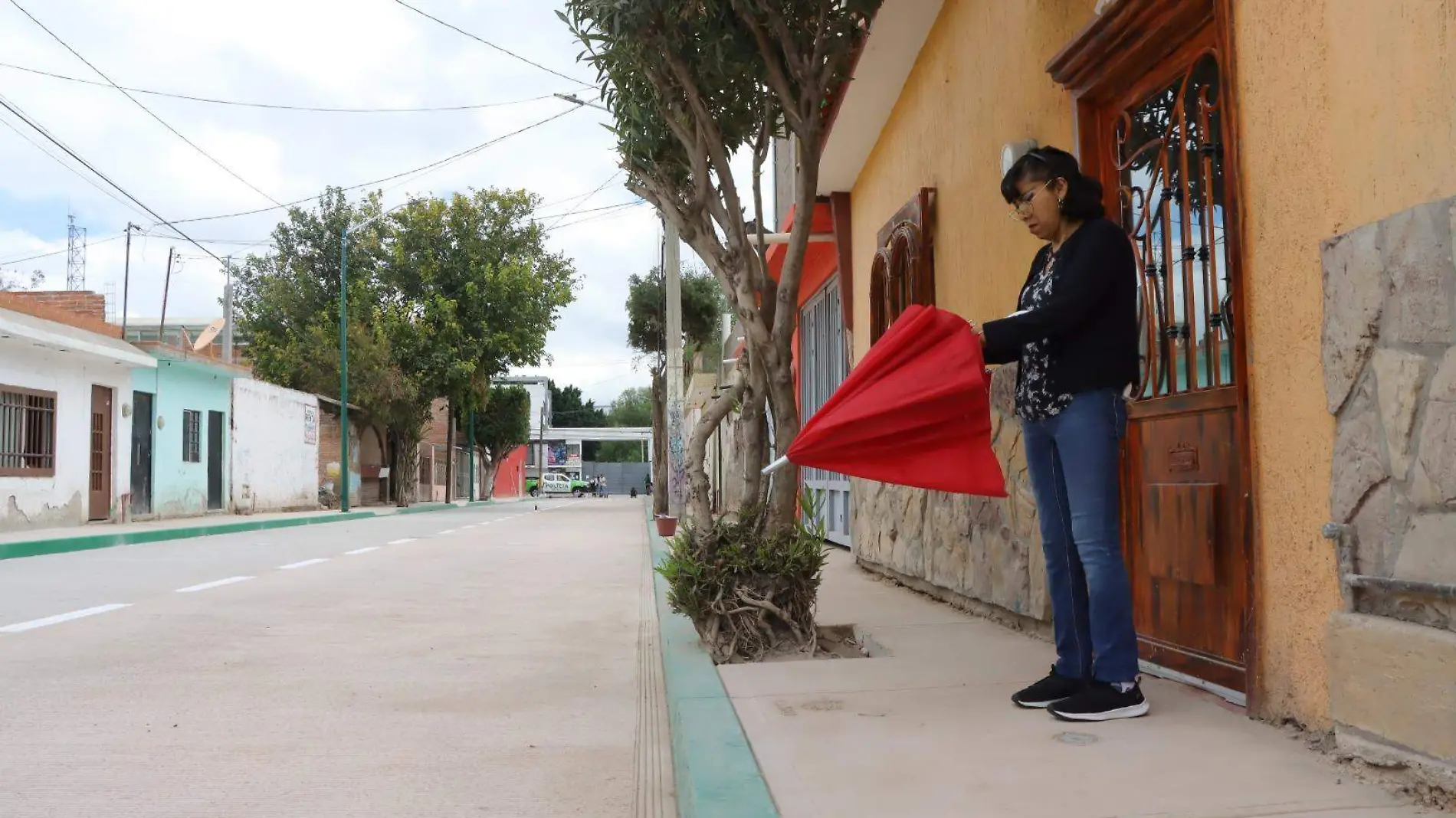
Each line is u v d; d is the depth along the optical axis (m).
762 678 4.16
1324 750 2.85
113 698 4.76
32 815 3.15
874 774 2.76
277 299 34.66
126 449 20.11
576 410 105.12
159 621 7.11
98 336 19.19
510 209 35.16
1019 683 3.98
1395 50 2.57
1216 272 3.71
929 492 6.93
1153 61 4.16
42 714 4.45
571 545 15.11
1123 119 4.48
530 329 35.69
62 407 17.98
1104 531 3.29
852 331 10.29
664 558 5.35
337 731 4.19
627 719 4.43
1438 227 2.43
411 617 7.45
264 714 4.48
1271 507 3.12
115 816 3.15
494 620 7.32
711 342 32.78
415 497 36.03
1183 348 4.00
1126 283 3.30
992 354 3.59
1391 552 2.60
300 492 29.61
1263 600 3.18
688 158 5.75
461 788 3.46
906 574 7.55
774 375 5.24
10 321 15.69
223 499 24.66
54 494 17.69
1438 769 2.38
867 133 8.81
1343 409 2.76
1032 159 3.40
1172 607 4.00
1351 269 2.71
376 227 34.66
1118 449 3.32
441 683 5.15
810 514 6.49
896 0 6.59
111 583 9.48
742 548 4.98
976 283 6.11
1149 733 3.11
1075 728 3.20
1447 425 2.40
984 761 2.86
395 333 33.25
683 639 5.34
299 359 32.44
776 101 5.51
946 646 4.90
